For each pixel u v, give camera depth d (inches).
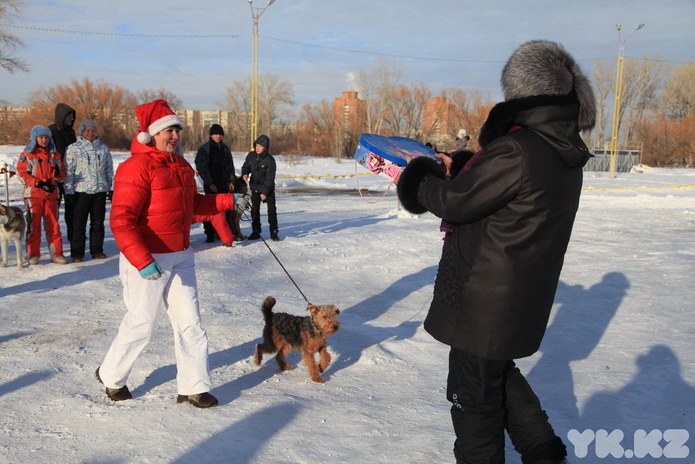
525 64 102.1
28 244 328.8
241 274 332.2
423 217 616.7
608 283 335.3
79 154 331.9
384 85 2839.6
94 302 259.4
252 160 429.4
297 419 151.4
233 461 127.5
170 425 144.7
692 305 284.7
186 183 157.4
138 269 144.1
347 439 140.7
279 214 655.1
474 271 103.8
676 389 177.2
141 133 149.7
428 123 2928.2
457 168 123.6
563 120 101.1
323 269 356.5
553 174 100.2
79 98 2689.5
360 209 730.8
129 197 145.1
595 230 549.0
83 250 339.9
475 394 108.1
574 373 193.6
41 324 224.5
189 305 158.2
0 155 1077.8
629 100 2984.7
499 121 103.3
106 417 148.4
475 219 103.3
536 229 100.9
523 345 104.4
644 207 770.2
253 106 1217.4
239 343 213.6
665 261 398.6
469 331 104.7
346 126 2819.9
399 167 135.9
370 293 306.5
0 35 1368.1
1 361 183.5
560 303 291.9
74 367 182.5
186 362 155.9
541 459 108.5
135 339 153.8
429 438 142.1
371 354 208.8
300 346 181.9
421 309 278.5
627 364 202.1
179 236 155.8
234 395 167.2
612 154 1476.4
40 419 146.3
